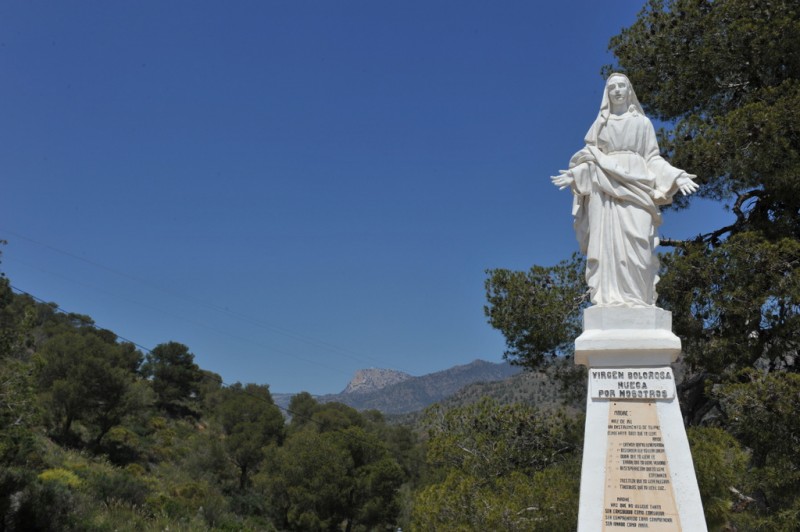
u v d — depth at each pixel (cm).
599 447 837
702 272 1471
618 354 866
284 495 5512
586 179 962
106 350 6047
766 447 1368
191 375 8975
